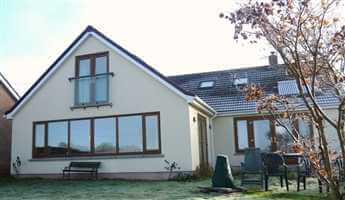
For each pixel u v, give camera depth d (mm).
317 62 5727
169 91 15211
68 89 16797
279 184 12312
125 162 15305
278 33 5570
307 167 10766
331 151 6332
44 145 16766
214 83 21922
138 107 15547
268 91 19938
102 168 15586
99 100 16219
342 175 7383
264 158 11102
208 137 18047
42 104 17125
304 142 6199
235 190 10531
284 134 18078
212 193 10211
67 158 16156
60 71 17109
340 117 5645
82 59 16922
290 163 11148
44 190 12023
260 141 18547
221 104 19547
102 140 15836
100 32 16672
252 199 8953
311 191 10359
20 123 17328
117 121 15742
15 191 11984
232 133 19047
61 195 10570
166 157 14820
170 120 15008
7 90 20219
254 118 18844
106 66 16453
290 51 5668
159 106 15258
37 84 17172
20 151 17094
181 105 14953
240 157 18688
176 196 9727
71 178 16016
